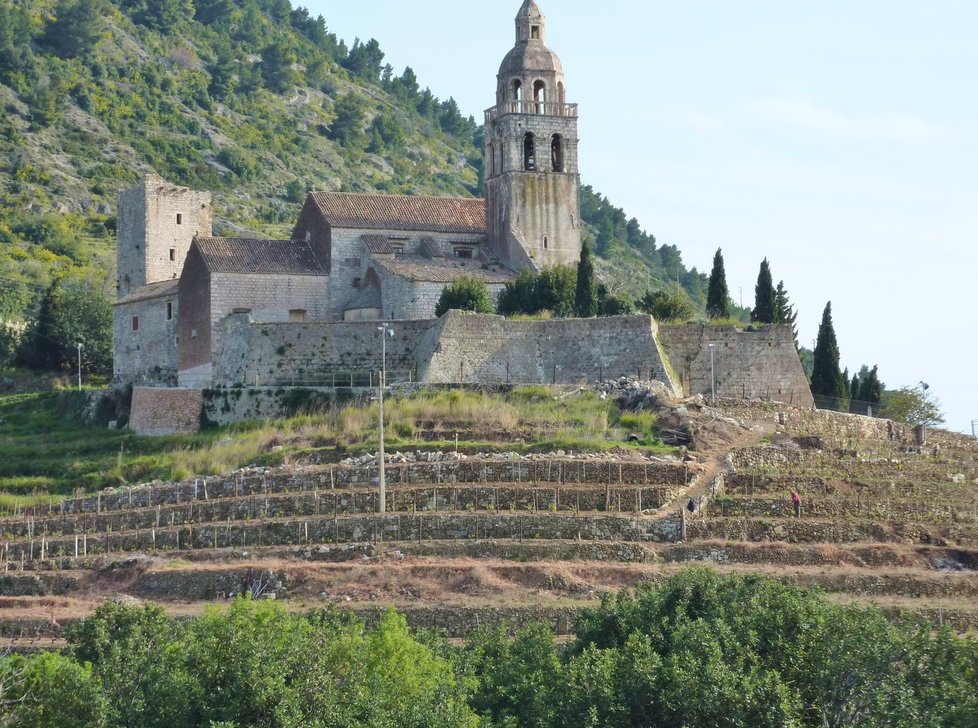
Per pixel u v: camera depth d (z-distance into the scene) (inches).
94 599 5359.3
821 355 7844.5
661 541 5492.1
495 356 7091.5
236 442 6668.3
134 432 7623.0
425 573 5236.2
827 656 4084.6
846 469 6200.8
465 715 3922.2
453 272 7815.0
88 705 3863.2
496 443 6195.9
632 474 5880.9
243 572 5305.1
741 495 5807.1
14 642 4899.1
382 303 7775.6
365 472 5949.8
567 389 6771.7
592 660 4158.5
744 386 7101.4
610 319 7042.3
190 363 7869.1
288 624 4136.3
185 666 4018.2
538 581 5196.9
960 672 4074.8
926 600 5182.1
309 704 3909.9
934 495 6003.9
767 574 5221.5
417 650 4227.4
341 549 5472.4
